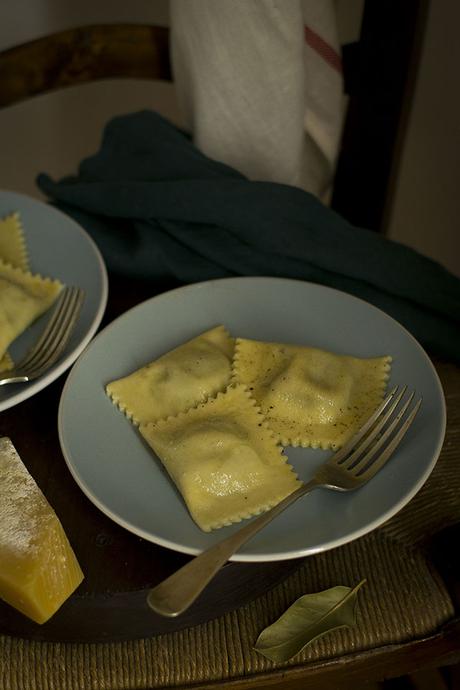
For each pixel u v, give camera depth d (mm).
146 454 992
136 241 1341
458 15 1663
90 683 888
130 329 1142
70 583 866
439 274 1248
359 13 1872
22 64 1619
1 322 1136
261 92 1357
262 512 910
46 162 2574
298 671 898
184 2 1315
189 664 895
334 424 1024
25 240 1310
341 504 908
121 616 886
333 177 1775
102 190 1374
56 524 842
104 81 2340
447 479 1026
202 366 1079
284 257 1273
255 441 997
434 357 1207
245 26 1274
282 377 1054
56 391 1104
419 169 1992
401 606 926
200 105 1415
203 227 1326
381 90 1558
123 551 909
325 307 1169
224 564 864
